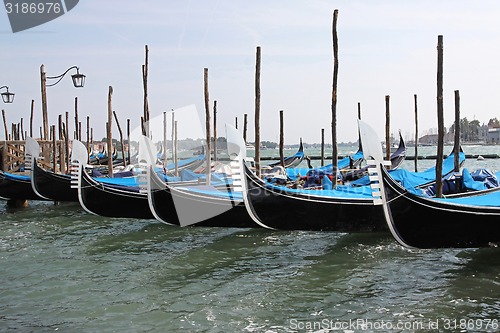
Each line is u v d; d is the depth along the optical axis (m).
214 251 10.39
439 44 11.50
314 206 10.30
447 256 9.51
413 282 8.05
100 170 21.95
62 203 17.83
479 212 8.28
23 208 16.92
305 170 18.28
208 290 7.89
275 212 10.22
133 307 7.17
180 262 9.56
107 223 13.76
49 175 15.34
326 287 7.94
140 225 13.30
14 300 7.48
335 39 14.16
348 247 10.34
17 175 16.38
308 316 6.78
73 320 6.70
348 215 10.51
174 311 7.01
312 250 10.25
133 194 12.41
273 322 6.60
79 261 9.70
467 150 74.12
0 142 17.77
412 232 8.40
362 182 14.15
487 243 8.66
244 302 7.34
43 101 18.59
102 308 7.14
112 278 8.56
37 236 12.16
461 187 12.11
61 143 18.77
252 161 19.58
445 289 7.67
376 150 8.12
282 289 7.88
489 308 6.88
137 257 10.00
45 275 8.74
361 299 7.37
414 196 8.23
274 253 10.12
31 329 6.39
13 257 10.02
